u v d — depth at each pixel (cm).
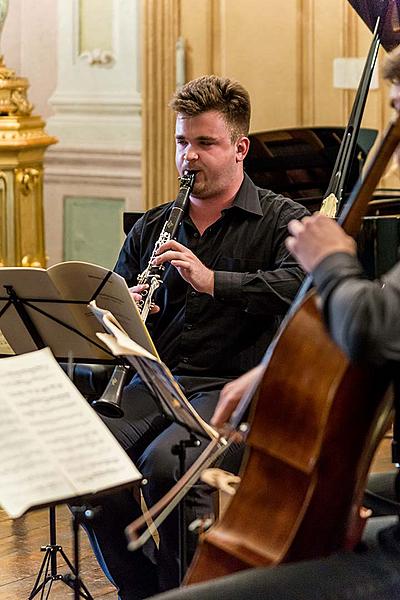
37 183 821
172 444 454
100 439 347
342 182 523
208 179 501
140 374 376
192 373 507
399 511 328
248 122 511
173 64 908
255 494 329
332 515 323
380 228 583
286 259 498
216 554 327
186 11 903
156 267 488
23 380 354
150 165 923
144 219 532
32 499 322
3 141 785
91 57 947
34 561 555
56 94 966
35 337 455
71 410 351
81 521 440
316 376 318
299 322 324
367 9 515
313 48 880
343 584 294
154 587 469
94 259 975
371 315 282
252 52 895
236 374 507
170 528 444
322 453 315
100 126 952
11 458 332
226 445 372
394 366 302
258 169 712
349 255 296
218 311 503
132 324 436
